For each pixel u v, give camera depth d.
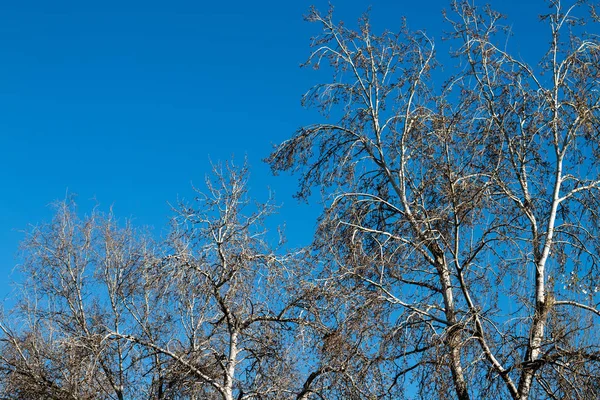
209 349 17.31
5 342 20.39
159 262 16.98
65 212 21.56
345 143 17.91
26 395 18.84
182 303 17.52
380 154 17.42
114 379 18.34
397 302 14.51
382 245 14.97
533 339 13.35
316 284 15.33
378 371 14.03
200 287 16.78
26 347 19.86
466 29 16.50
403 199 16.41
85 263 20.86
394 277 14.95
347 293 14.76
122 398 18.22
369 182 17.52
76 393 18.09
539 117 15.85
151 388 17.70
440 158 15.41
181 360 16.77
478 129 15.88
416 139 16.55
